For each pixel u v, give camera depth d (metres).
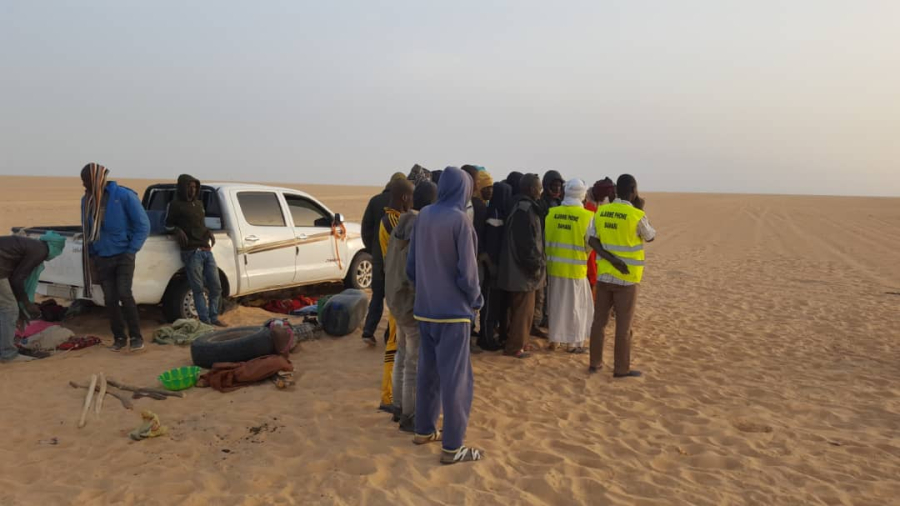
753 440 4.86
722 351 7.61
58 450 4.48
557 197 7.79
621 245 6.24
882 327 8.95
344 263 10.19
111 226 6.67
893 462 4.49
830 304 10.80
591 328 6.65
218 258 8.30
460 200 4.24
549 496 3.92
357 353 7.12
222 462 4.30
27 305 6.65
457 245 4.12
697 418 5.32
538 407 5.52
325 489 3.92
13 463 4.29
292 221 9.44
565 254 7.08
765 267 16.20
